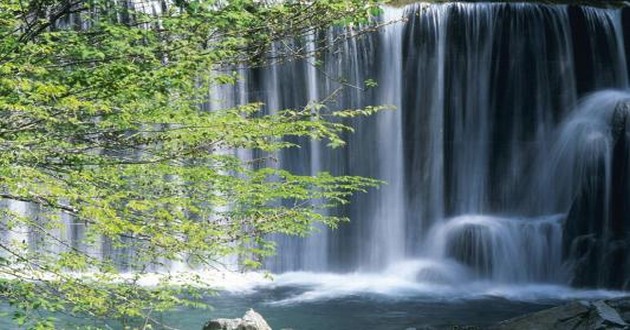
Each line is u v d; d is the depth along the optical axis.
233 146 7.56
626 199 20.22
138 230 6.45
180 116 7.12
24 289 6.86
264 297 17.16
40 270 6.86
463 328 13.62
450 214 22.75
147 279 12.05
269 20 7.73
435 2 23.41
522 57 23.00
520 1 23.98
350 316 15.89
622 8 23.84
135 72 6.76
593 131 21.56
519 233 20.84
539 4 23.31
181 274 8.44
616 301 12.19
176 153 7.33
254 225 7.93
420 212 22.59
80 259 7.03
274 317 15.51
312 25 7.79
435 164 22.72
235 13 7.32
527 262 20.58
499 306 17.44
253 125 7.29
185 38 7.50
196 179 7.74
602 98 22.34
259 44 7.93
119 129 7.16
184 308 14.80
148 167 7.38
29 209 9.29
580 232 20.38
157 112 7.11
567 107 22.95
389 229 22.42
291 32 7.81
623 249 19.48
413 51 22.52
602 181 20.55
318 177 8.87
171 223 7.16
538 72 23.02
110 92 6.64
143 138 7.45
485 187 22.86
